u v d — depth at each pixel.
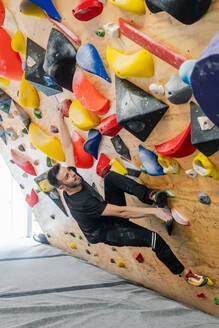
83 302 2.81
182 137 1.95
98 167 2.80
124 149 2.48
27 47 2.51
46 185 3.75
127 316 2.54
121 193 2.77
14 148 3.77
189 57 1.69
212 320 2.53
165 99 1.95
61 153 3.10
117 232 2.64
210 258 2.47
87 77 2.32
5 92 3.15
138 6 1.76
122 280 3.64
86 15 1.98
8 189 6.93
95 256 4.10
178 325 2.39
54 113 2.87
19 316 2.50
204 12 1.52
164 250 2.59
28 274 3.73
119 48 2.02
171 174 2.28
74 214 2.64
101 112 2.33
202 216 2.29
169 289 3.08
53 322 2.41
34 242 5.32
